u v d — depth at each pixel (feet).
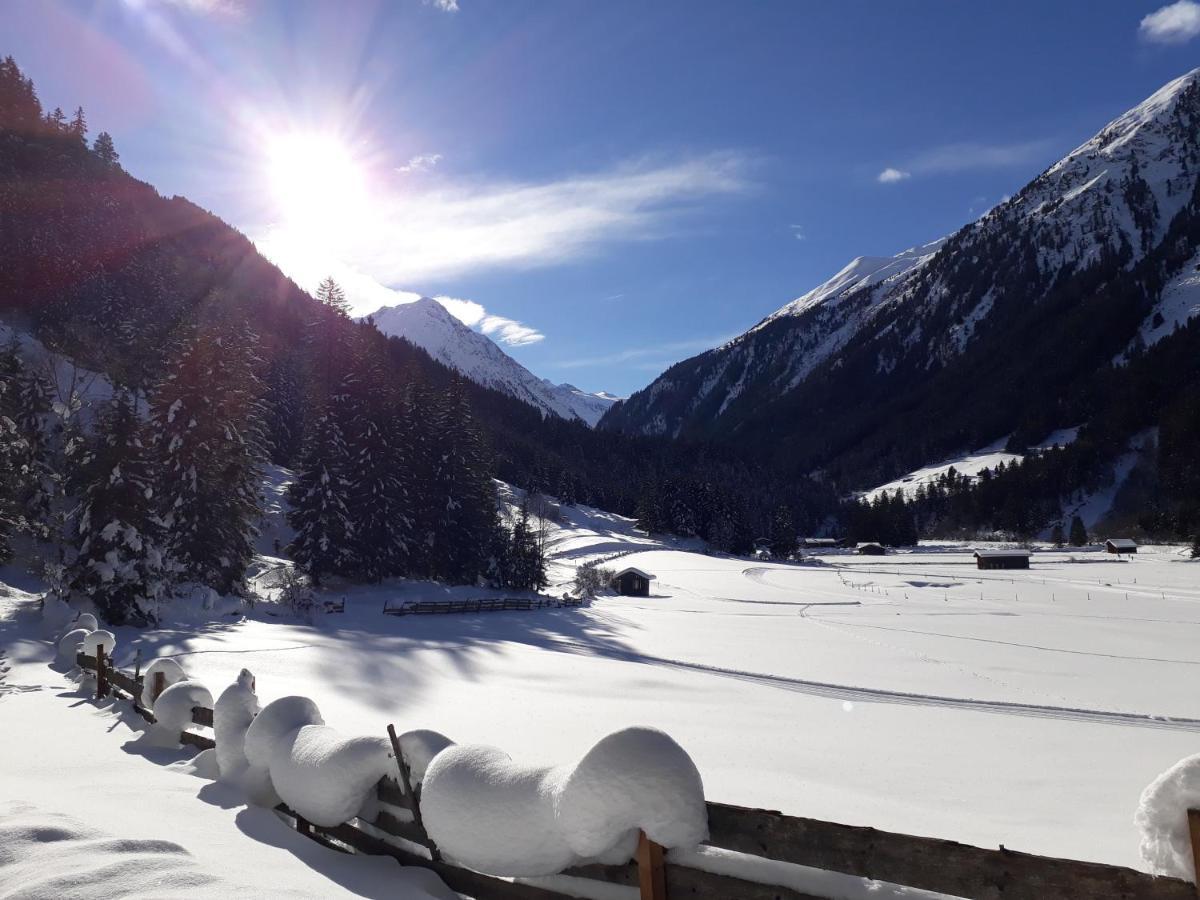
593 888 13.01
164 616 92.27
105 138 507.30
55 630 67.46
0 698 37.68
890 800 38.73
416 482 169.07
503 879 14.24
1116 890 9.43
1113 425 593.83
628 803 11.96
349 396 153.38
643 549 371.35
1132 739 60.49
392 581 158.30
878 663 103.71
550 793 13.02
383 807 16.72
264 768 19.74
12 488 106.93
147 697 31.40
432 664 77.00
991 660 107.96
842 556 445.37
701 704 66.44
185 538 109.81
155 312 282.77
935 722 64.64
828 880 11.17
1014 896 9.95
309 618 114.73
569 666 83.71
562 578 263.49
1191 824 9.25
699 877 11.85
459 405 181.57
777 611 184.24
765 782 40.70
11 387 127.75
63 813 15.89
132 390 161.17
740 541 437.58
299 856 15.76
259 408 139.54
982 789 42.88
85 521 85.71
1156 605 195.31
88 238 312.29
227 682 56.39
